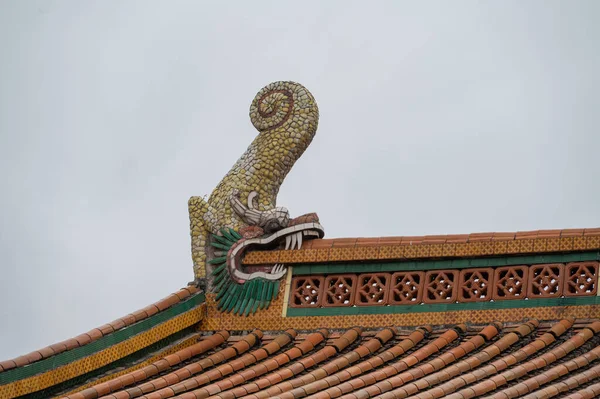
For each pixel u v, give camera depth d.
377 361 58.62
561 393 53.78
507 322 59.44
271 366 59.84
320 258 62.78
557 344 57.69
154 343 63.00
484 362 57.25
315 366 59.47
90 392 58.31
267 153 65.12
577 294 58.72
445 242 61.06
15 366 58.72
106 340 61.66
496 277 60.16
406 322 60.88
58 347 60.22
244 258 64.06
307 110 65.38
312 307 62.50
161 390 58.16
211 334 63.88
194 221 65.19
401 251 61.62
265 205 64.69
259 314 63.19
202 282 64.56
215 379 59.56
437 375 56.19
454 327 59.94
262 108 65.94
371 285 61.94
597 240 58.84
